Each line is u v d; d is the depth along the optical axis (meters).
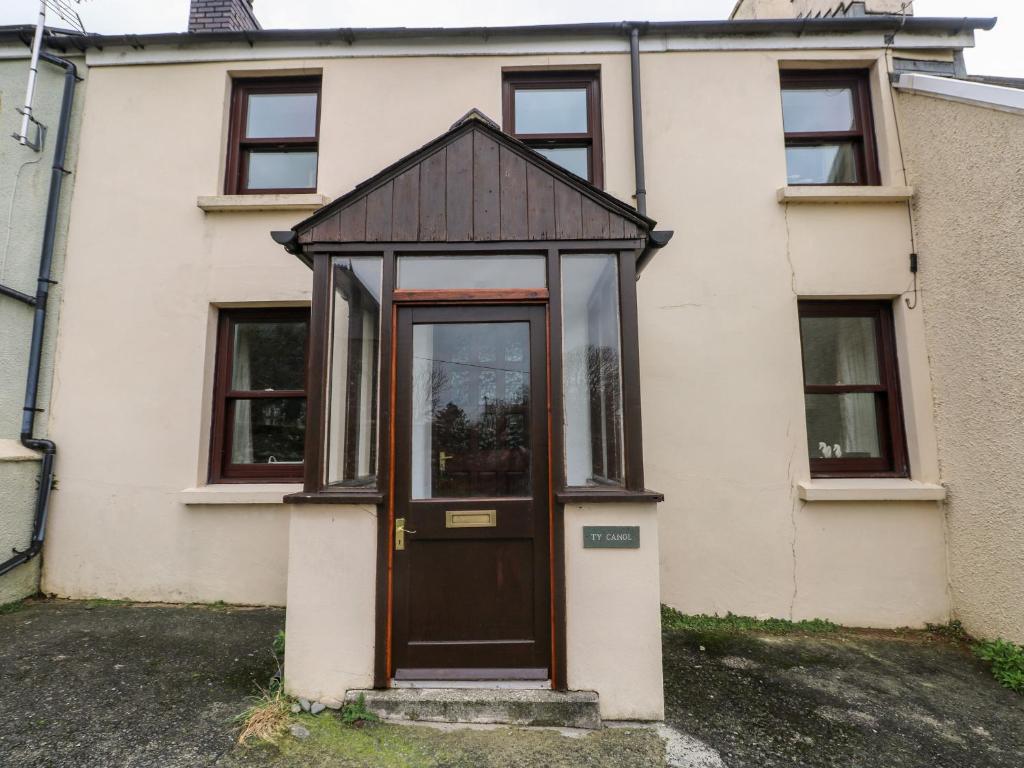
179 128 4.80
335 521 2.87
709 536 4.26
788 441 4.32
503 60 4.81
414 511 2.92
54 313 4.61
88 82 4.88
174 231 4.67
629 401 2.92
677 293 4.46
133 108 4.84
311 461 2.94
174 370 4.53
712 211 4.55
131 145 4.79
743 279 4.48
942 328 4.18
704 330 4.43
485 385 3.04
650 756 2.46
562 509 2.85
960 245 4.00
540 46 4.78
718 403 4.36
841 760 2.48
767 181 4.59
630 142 4.64
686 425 4.34
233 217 4.66
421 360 3.06
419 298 3.01
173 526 4.39
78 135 4.82
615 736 2.61
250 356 4.77
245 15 5.74
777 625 4.10
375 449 2.97
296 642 2.83
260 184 4.96
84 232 4.70
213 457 4.60
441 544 2.91
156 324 4.58
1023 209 3.49
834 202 4.52
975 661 3.56
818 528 4.23
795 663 3.49
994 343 3.71
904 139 4.57
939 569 4.14
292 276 4.59
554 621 2.80
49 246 4.61
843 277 4.46
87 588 4.38
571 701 2.69
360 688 2.79
